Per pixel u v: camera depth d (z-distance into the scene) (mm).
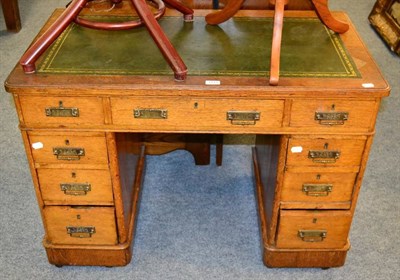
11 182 2309
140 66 1559
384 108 2842
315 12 1781
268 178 1919
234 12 1746
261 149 2129
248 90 1452
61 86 1450
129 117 1522
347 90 1455
